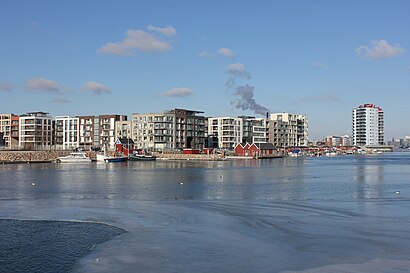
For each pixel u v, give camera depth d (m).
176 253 23.08
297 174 82.69
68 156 147.12
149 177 75.38
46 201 42.09
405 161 158.38
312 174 82.56
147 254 22.98
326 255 22.39
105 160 148.88
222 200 42.22
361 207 37.03
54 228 29.94
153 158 164.62
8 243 26.09
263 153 195.12
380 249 23.42
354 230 27.95
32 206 38.94
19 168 108.62
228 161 159.62
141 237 26.69
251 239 25.83
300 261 21.44
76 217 33.59
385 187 56.31
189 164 132.62
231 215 33.53
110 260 22.06
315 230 28.06
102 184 62.06
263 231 27.92
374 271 19.81
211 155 174.25
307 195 47.53
